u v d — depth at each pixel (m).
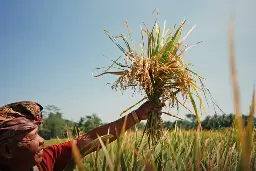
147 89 3.97
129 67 4.06
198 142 1.12
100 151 2.72
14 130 1.84
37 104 2.16
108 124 2.80
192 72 4.20
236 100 0.44
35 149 1.92
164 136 3.23
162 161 1.88
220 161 1.62
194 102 3.98
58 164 2.52
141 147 2.06
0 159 1.88
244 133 0.48
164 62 4.20
